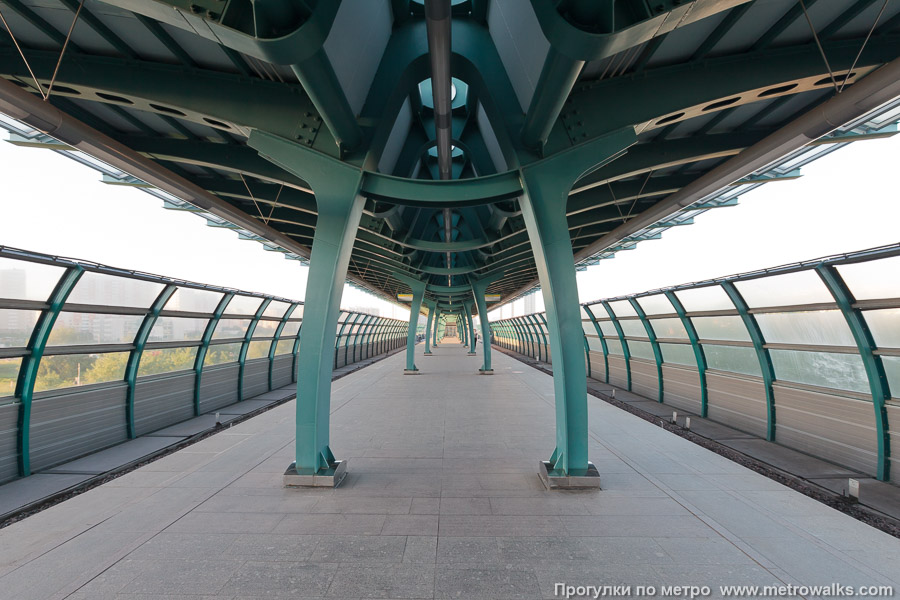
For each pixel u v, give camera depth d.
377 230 13.88
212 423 11.93
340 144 6.81
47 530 4.92
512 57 6.85
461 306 58.28
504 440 8.98
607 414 11.49
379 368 26.42
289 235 18.12
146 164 8.80
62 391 8.35
